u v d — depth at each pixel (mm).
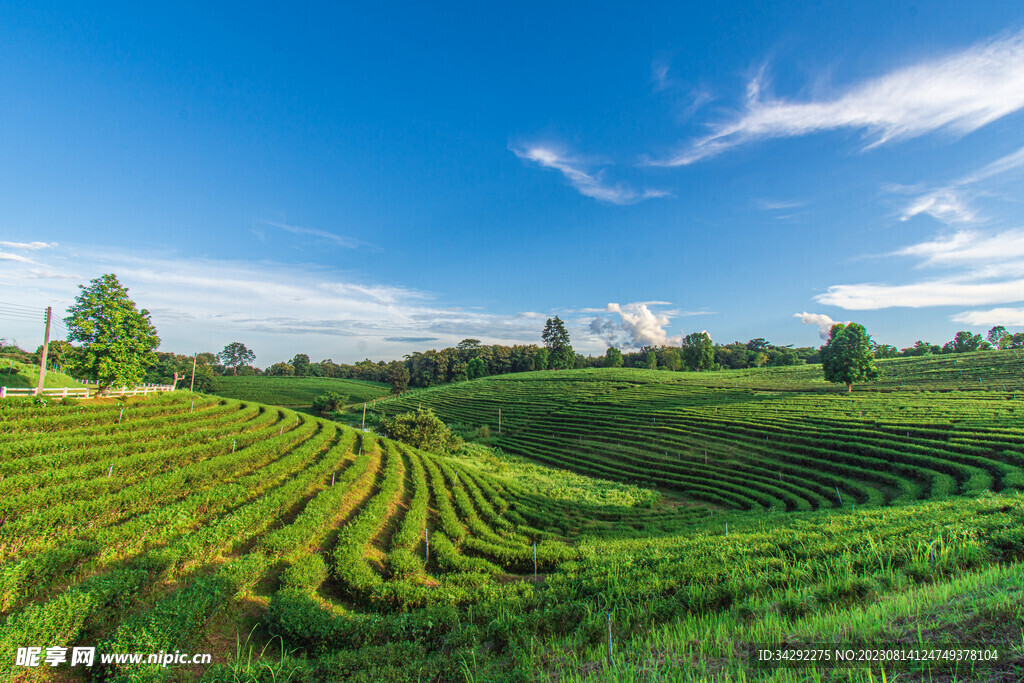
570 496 39562
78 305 40375
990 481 33062
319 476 27688
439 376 167500
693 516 34000
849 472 42656
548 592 14148
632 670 8234
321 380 167500
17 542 15180
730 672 7812
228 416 41125
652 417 72688
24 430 27734
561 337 158250
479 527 25891
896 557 13812
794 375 113500
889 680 6590
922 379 82688
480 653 10672
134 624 10320
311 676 10016
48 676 9297
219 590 12375
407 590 15047
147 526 16844
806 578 12797
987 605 7918
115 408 35281
